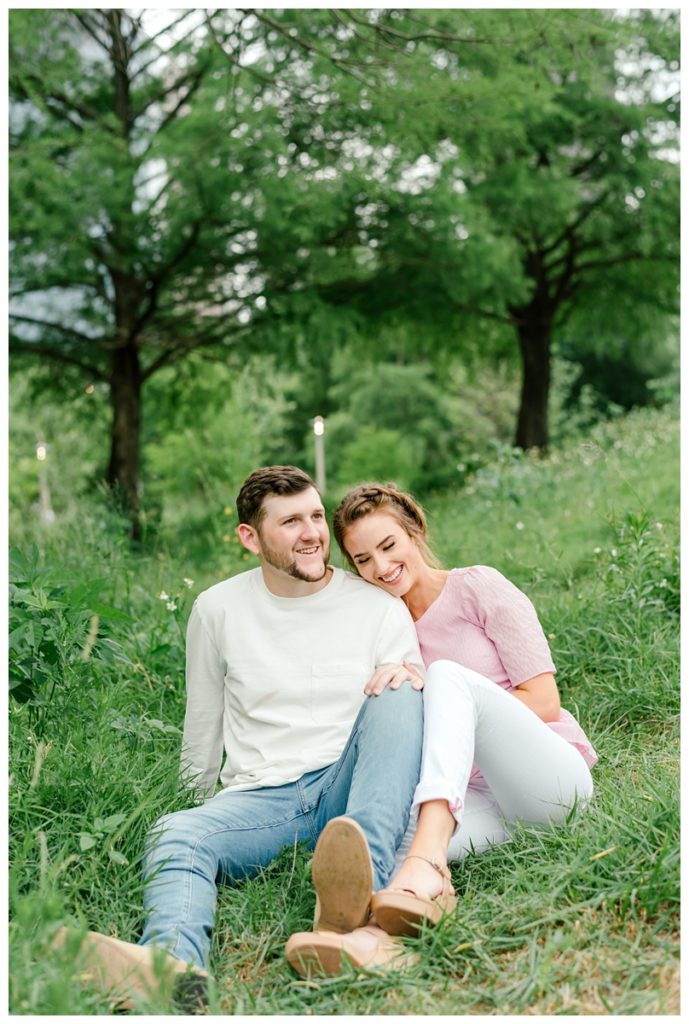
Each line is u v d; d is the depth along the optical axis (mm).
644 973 2029
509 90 6715
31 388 13062
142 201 10945
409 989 2064
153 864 2406
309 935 2139
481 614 2828
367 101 7496
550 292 14672
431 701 2531
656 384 12461
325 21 6406
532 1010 1967
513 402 24109
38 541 5809
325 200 9352
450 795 2355
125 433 11648
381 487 2924
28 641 3045
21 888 2375
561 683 4008
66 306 11641
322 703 2738
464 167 10344
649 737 3492
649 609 4270
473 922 2275
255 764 2721
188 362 13312
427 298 12242
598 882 2279
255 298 10969
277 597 2840
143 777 2863
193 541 7043
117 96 11211
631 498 6816
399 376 23531
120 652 3631
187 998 2027
